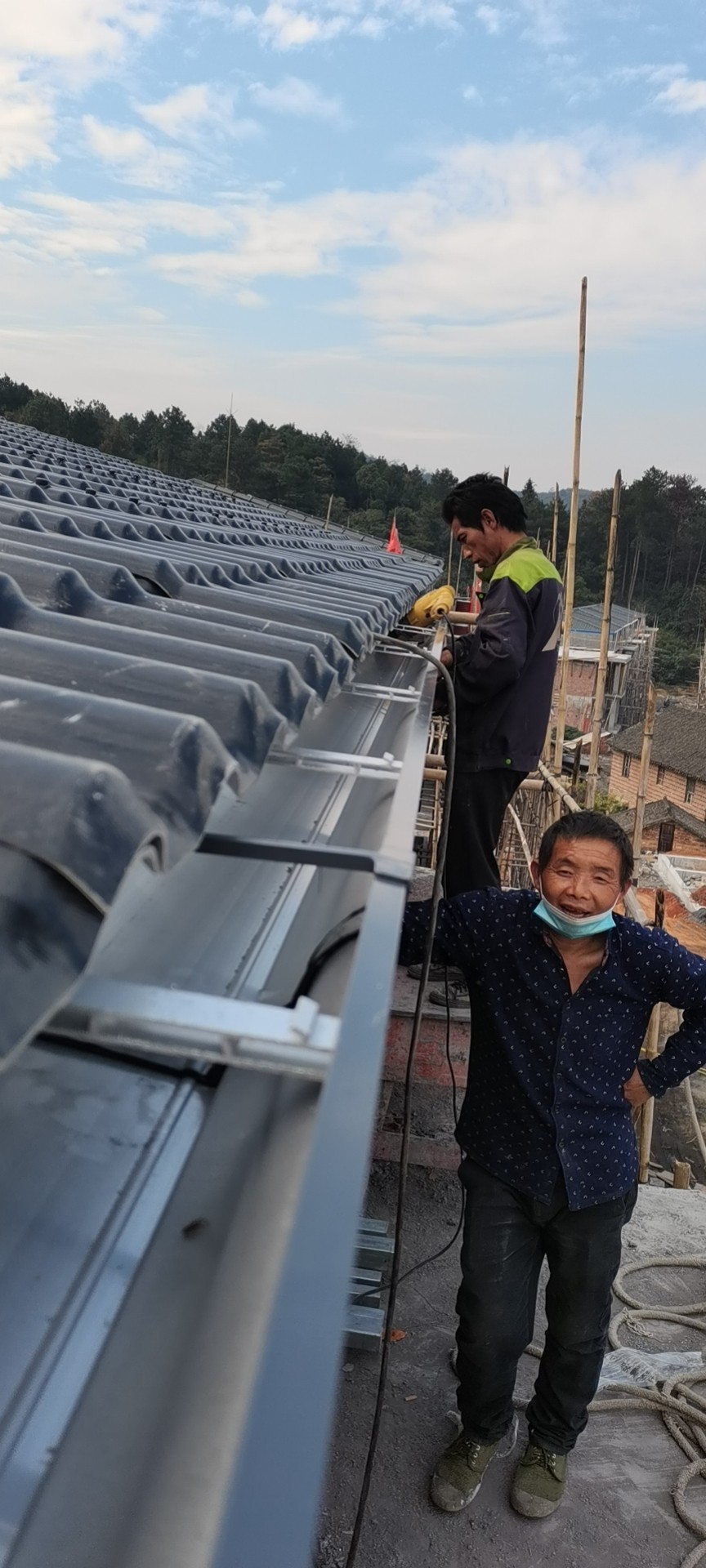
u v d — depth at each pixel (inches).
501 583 132.1
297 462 3627.0
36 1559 27.5
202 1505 26.1
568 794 261.6
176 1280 34.9
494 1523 107.7
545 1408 107.7
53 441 684.7
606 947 94.6
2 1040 28.0
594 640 2282.2
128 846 35.2
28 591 83.7
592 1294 100.6
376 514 3540.8
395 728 102.7
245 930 58.7
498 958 97.3
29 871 33.0
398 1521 106.6
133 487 399.2
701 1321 141.5
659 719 1770.4
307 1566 24.1
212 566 130.9
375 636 117.2
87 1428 30.7
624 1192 98.0
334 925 58.0
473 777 137.9
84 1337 33.3
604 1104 97.3
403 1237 145.6
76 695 48.8
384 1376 98.6
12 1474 29.5
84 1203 38.0
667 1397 125.0
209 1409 28.4
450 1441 116.2
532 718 135.3
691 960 94.8
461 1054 158.7
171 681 58.8
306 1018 36.0
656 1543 107.9
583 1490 113.7
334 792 86.7
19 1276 34.9
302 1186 30.7
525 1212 101.0
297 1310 28.1
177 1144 41.8
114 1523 27.6
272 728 58.4
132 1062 45.5
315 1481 25.3
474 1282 100.8
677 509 4158.5
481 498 137.2
